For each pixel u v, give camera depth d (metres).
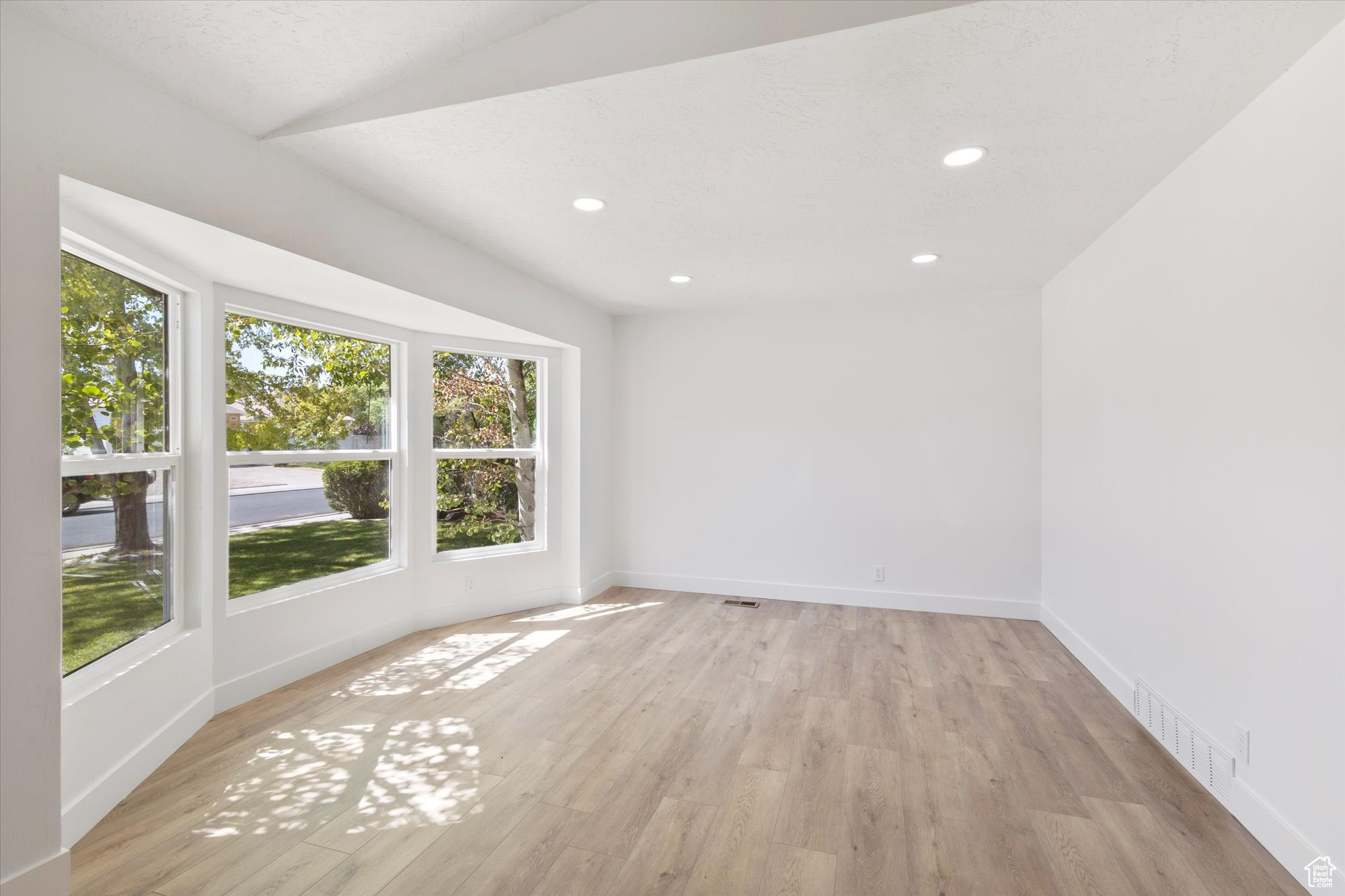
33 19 1.57
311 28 1.72
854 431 4.79
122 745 2.21
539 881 1.81
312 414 3.47
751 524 5.05
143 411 2.46
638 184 2.57
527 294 4.04
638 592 5.16
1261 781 1.97
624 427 5.34
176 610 2.65
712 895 1.76
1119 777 2.37
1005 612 4.48
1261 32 1.62
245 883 1.79
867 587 4.77
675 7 1.73
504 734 2.71
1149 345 2.71
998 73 1.79
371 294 3.02
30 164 1.57
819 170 2.45
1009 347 4.46
